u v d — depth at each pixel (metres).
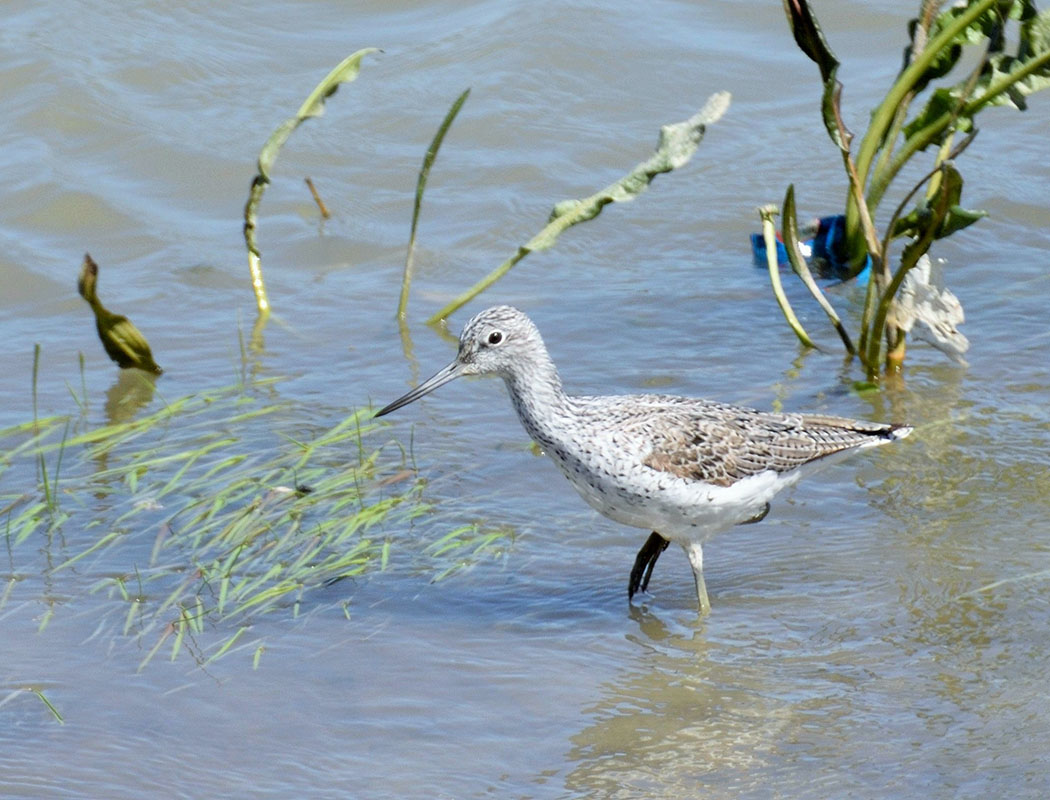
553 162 18.94
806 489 11.90
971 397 13.43
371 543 11.16
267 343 15.22
